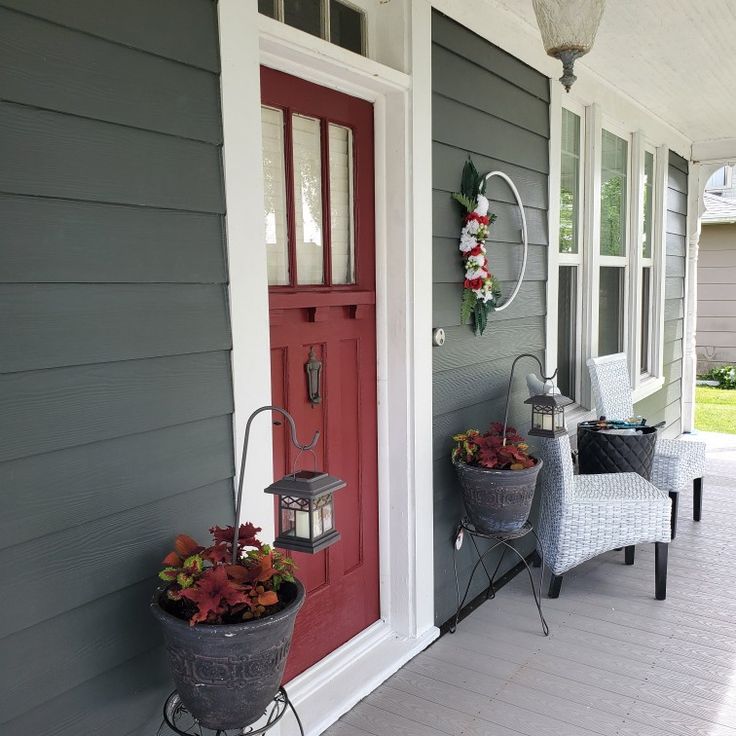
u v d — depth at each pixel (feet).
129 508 5.08
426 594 8.92
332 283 7.93
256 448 6.02
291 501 5.15
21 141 4.31
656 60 12.28
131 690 5.22
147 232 5.07
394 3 7.91
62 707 4.77
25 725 4.57
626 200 15.67
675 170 18.97
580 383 13.64
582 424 12.00
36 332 4.43
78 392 4.70
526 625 9.42
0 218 4.24
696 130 18.58
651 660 8.51
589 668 8.34
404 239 8.23
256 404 5.98
